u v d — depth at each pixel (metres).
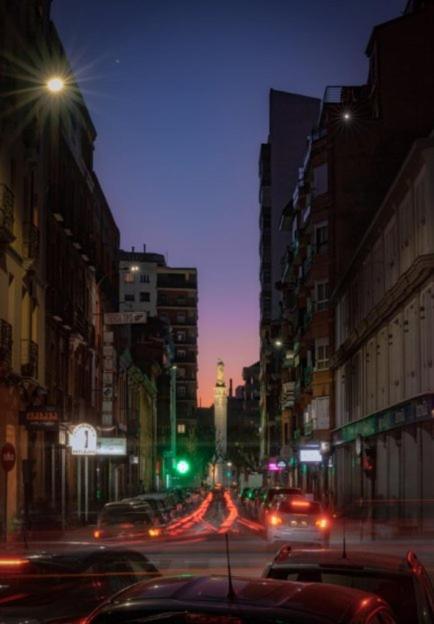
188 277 148.00
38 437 37.75
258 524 42.94
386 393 41.62
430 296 33.47
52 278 41.25
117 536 26.95
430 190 33.34
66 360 45.34
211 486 139.88
